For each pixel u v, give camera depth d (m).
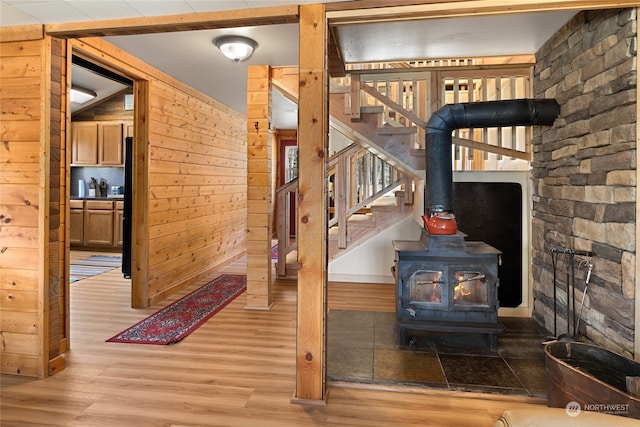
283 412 1.96
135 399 2.06
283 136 8.59
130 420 1.87
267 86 3.63
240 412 1.95
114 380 2.27
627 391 1.63
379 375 2.33
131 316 3.44
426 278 2.74
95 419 1.88
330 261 4.94
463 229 3.46
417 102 3.90
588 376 1.65
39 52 2.29
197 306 3.75
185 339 2.91
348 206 4.89
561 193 2.78
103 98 6.72
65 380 2.26
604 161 2.23
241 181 6.38
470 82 3.41
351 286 4.65
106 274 5.04
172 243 4.18
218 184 5.43
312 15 2.01
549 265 2.99
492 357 2.58
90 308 3.66
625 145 2.04
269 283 3.72
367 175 4.88
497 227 3.43
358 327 3.17
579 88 2.50
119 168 7.18
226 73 3.90
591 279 2.39
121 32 2.28
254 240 3.67
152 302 3.77
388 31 2.69
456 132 3.61
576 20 2.52
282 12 2.05
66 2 2.01
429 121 2.89
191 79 4.15
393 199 5.97
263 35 2.86
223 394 2.12
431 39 2.85
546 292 3.06
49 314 2.34
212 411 1.96
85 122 6.86
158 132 3.86
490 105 2.84
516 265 3.41
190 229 4.60
